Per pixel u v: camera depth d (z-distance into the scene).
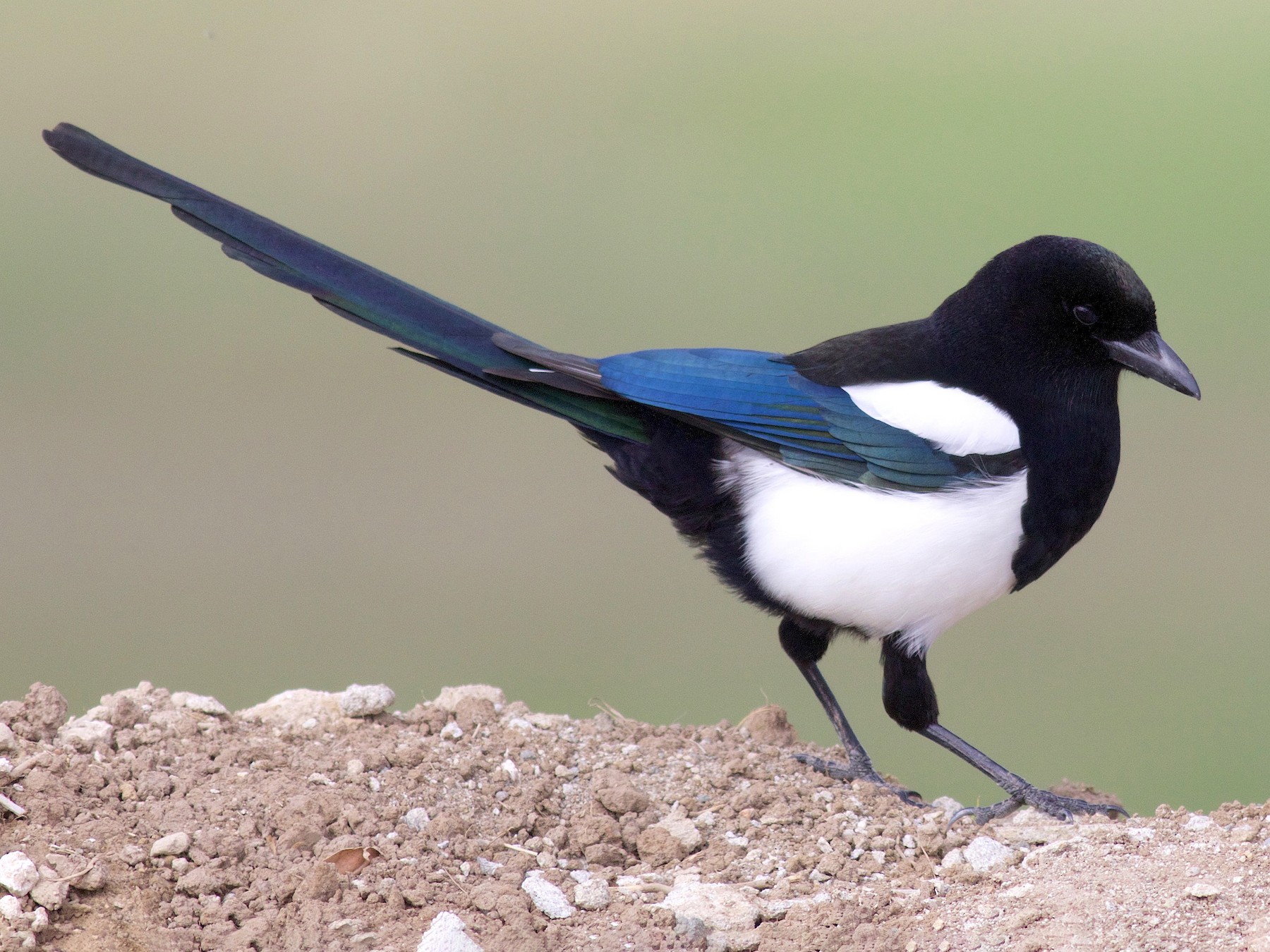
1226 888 8.09
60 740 9.16
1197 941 7.70
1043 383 10.36
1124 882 8.32
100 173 10.52
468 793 9.47
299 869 8.30
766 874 8.95
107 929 7.77
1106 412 10.42
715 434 10.61
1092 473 10.32
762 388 10.46
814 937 8.13
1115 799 10.70
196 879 8.12
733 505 10.69
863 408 10.33
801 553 10.34
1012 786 10.19
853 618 10.43
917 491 10.12
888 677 10.55
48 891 7.75
